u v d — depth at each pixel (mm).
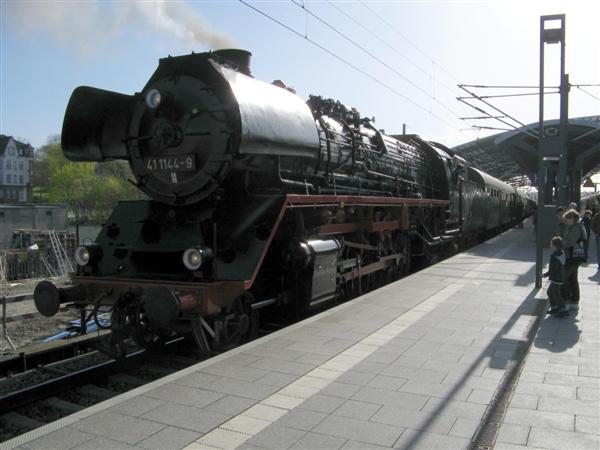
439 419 4148
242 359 5680
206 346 6285
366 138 11266
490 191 24438
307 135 7973
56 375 7184
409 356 5820
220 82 6891
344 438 3812
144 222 7320
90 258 7234
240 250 6734
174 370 6879
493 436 3863
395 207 12359
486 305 8602
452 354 5906
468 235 20938
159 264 7207
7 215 33656
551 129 12078
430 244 14461
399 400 4543
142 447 3664
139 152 7477
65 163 67312
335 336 6637
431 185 15852
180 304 5914
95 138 8320
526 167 34344
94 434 3861
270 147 7012
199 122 6977
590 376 5172
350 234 10117
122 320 6668
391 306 8469
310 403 4469
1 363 7539
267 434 3877
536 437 3799
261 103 7141
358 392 4730
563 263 7793
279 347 6137
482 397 4617
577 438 3785
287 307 8023
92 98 8156
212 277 6352
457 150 33625
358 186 10578
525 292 9773
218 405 4418
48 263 23984
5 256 22078
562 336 6711
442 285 10523
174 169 7129
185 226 7074
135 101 7848
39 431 3910
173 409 4328
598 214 13000
